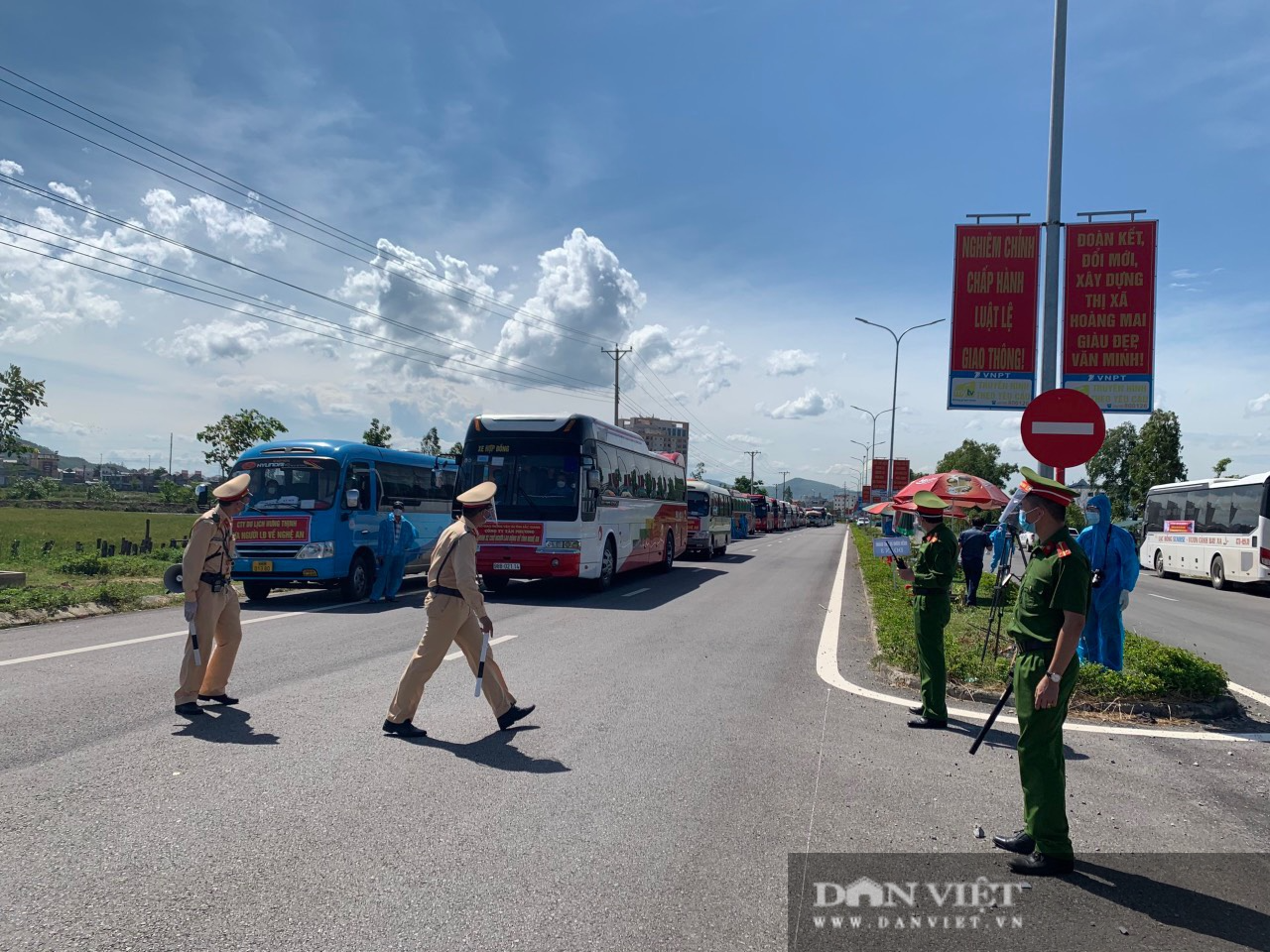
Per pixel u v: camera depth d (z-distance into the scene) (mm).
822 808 5074
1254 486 23875
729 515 36156
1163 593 23500
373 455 16359
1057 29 11836
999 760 6191
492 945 3404
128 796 4930
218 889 3820
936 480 14859
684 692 8023
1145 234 12875
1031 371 13789
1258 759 6461
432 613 6336
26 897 3697
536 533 16047
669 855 4336
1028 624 4539
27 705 6941
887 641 10172
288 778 5293
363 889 3859
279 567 14203
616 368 54969
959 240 14094
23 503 76625
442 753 5914
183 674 6727
